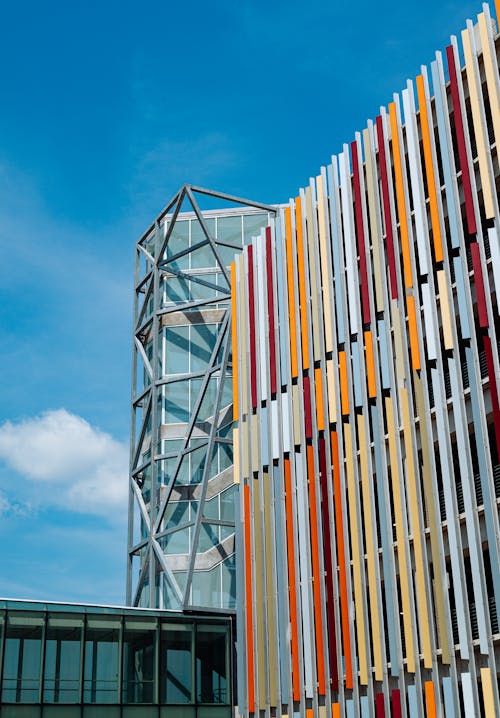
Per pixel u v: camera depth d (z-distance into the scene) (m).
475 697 36.62
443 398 41.09
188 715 51.59
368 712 41.59
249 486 52.97
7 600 49.62
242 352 56.41
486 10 43.09
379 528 44.78
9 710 47.53
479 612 37.16
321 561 46.28
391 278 45.81
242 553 52.66
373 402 45.88
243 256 58.78
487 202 40.72
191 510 62.00
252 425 53.78
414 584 41.62
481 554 37.69
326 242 50.97
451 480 39.72
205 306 67.44
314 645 45.97
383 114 48.31
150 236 71.25
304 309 51.53
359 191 48.94
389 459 44.59
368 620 43.09
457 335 41.91
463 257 41.62
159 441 64.62
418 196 44.69
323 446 48.09
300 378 50.62
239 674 50.72
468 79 43.12
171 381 63.06
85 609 51.28
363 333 47.44
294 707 46.69
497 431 37.84
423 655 39.47
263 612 49.91
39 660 49.16
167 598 59.72
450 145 43.50
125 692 50.56
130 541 61.94
